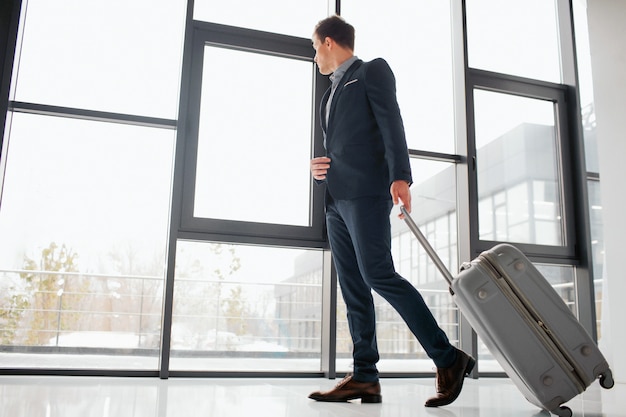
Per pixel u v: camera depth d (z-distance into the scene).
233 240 2.66
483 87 3.27
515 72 3.41
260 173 2.82
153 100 2.75
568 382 1.34
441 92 3.26
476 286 1.37
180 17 2.88
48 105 2.54
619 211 2.73
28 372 2.29
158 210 2.74
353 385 1.69
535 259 3.20
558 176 3.41
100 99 2.68
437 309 3.33
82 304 2.81
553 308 1.36
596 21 2.95
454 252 3.15
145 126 2.71
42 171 2.65
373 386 1.69
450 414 1.46
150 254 2.86
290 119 2.93
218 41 2.83
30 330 2.74
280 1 3.01
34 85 2.59
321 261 2.97
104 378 2.29
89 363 2.83
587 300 3.22
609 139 2.81
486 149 3.22
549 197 3.36
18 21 2.50
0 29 2.46
